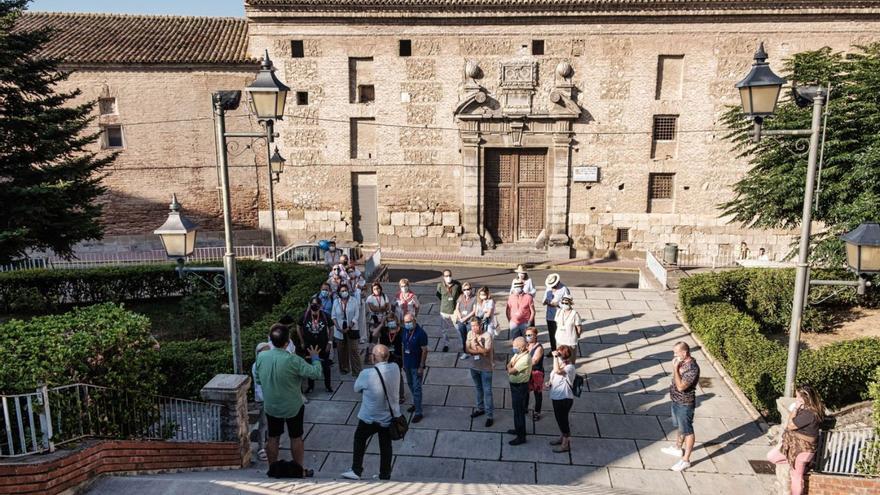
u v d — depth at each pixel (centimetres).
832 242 1681
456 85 2717
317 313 1190
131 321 847
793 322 916
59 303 1911
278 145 2814
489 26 2652
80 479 602
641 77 2653
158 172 2767
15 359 688
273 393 759
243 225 2875
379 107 2759
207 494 601
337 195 2845
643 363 1370
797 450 788
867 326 1664
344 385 1243
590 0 2547
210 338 1612
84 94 2670
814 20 2539
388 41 2697
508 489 742
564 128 2703
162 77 2694
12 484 534
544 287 2216
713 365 1360
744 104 878
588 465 964
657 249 2770
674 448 998
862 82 1672
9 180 1881
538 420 1104
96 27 2859
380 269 2259
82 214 1864
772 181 1758
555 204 2775
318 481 704
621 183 2745
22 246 1709
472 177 2777
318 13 2655
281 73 2736
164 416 862
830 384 1106
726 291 1731
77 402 673
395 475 929
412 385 1095
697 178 2712
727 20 2572
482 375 1083
